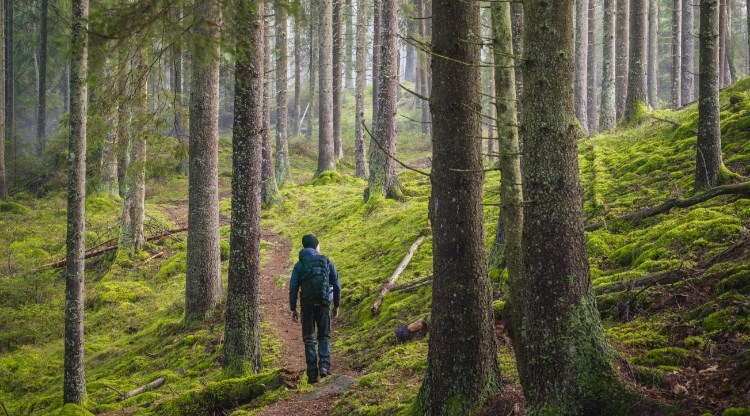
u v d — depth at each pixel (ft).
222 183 116.47
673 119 55.47
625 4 79.97
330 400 27.40
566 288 16.55
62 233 84.07
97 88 33.71
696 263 27.09
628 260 32.32
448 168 20.49
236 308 34.04
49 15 132.05
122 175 72.13
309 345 26.45
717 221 29.81
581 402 16.17
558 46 16.62
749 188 32.14
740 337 19.67
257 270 34.58
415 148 151.33
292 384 30.35
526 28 17.03
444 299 20.62
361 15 109.29
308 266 26.99
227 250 66.90
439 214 20.72
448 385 20.42
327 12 103.09
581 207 16.98
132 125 37.50
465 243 20.43
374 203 68.54
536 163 16.80
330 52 103.96
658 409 15.38
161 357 44.47
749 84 51.57
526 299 17.19
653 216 35.65
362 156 106.32
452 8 20.18
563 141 16.67
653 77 124.06
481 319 20.53
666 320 23.20
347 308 44.29
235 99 34.06
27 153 126.11
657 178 42.14
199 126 48.52
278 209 86.43
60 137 115.24
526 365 17.35
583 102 94.89
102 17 20.89
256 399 30.09
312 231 71.92
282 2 24.66
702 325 21.53
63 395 37.63
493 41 20.40
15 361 48.85
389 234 57.72
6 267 69.97
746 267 23.49
